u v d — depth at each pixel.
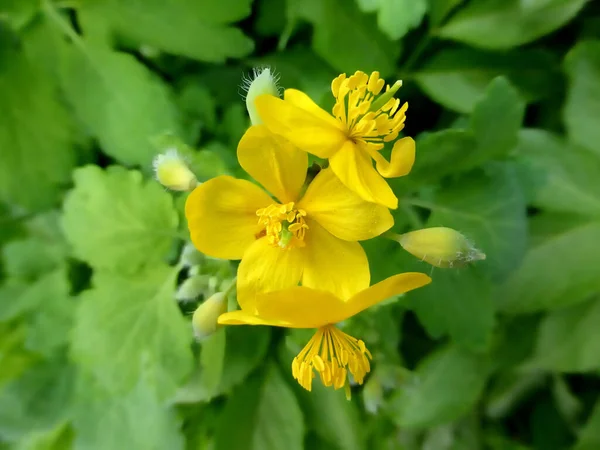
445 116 0.09
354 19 0.08
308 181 0.05
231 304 0.06
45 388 0.08
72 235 0.07
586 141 0.08
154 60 0.08
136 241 0.07
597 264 0.08
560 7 0.08
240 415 0.07
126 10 0.07
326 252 0.05
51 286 0.08
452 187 0.07
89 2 0.07
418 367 0.09
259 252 0.05
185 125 0.07
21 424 0.08
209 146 0.07
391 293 0.05
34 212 0.08
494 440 0.10
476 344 0.07
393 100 0.05
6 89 0.08
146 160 0.07
